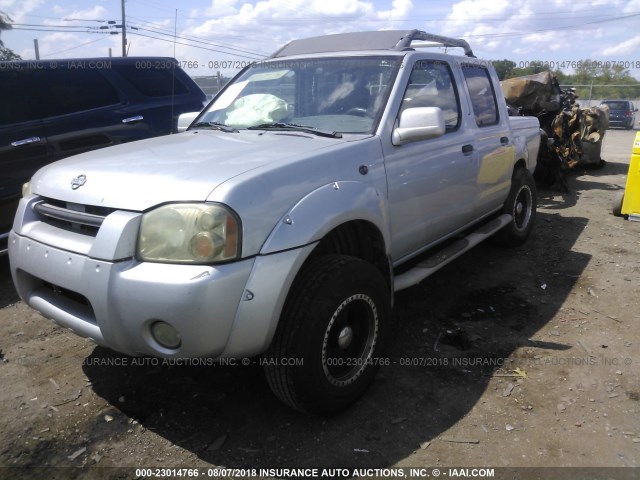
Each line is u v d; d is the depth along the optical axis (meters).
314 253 2.91
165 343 2.34
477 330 3.85
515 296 4.46
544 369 3.32
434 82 3.92
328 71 3.71
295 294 2.56
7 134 5.15
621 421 2.82
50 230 2.71
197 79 7.40
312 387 2.61
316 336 2.56
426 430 2.76
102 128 5.96
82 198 2.55
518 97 9.65
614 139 20.33
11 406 2.98
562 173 9.11
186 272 2.23
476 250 5.69
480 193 4.52
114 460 2.56
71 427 2.80
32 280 2.86
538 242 5.98
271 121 3.64
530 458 2.56
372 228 3.07
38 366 3.41
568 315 4.09
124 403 3.00
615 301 4.34
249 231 2.33
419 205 3.59
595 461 2.54
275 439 2.69
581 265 5.19
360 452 2.60
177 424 2.82
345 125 3.36
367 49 4.09
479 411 2.92
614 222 6.88
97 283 2.34
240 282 2.30
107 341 2.44
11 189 5.16
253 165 2.56
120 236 2.31
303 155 2.74
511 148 5.06
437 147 3.76
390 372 3.29
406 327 3.89
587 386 3.13
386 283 3.10
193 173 2.47
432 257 3.99
